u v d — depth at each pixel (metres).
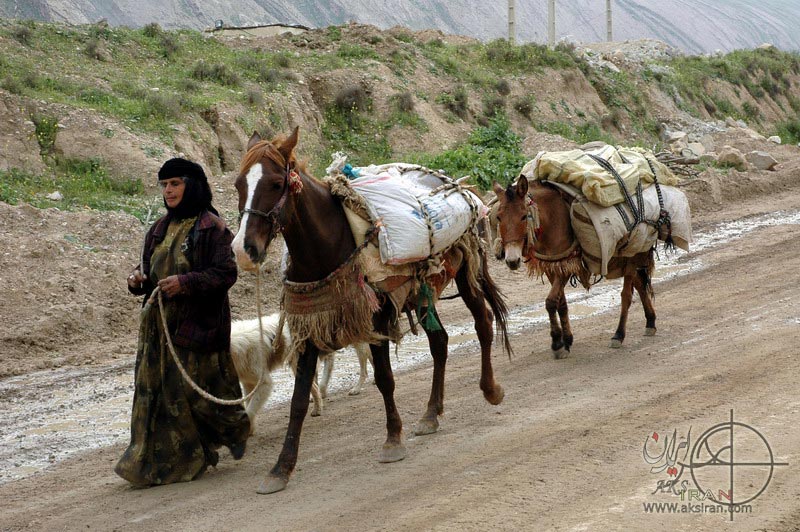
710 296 13.05
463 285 7.94
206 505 6.21
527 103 30.66
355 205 6.58
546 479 6.28
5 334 11.26
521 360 10.30
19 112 17.92
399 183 7.06
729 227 19.55
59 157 17.62
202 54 26.08
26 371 10.50
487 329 8.07
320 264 6.34
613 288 14.33
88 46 23.27
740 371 8.88
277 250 14.74
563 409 8.09
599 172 10.21
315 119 24.83
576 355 10.34
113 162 17.75
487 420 7.94
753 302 12.38
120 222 14.65
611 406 8.05
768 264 15.20
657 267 15.70
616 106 35.12
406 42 32.12
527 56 34.00
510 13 41.66
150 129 19.34
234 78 23.94
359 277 6.46
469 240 7.76
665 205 10.95
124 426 8.52
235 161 20.83
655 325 11.23
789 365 8.90
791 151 33.75
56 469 7.32
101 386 9.93
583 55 37.91
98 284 12.78
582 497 5.89
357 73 27.34
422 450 7.20
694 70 43.56
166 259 6.62
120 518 6.07
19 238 13.38
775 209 21.66
